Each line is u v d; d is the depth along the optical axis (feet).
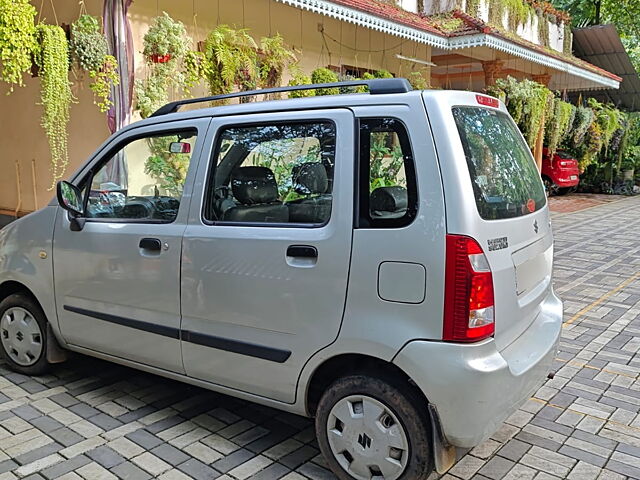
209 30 25.67
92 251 11.57
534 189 10.68
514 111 38.73
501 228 8.59
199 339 10.21
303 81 26.11
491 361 8.14
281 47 25.82
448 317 7.89
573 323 17.92
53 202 12.62
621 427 11.32
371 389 8.67
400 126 8.47
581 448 10.53
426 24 34.09
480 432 8.16
